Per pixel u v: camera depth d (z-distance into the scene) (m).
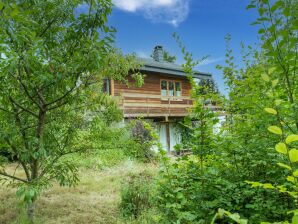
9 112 3.40
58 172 3.59
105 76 4.04
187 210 2.31
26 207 4.37
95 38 3.15
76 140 4.37
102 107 4.26
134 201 4.83
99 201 5.43
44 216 4.46
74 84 3.39
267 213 2.29
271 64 1.88
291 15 1.67
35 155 3.15
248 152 2.47
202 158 2.33
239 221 0.87
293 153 0.85
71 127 4.16
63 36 3.60
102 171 8.24
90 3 3.31
